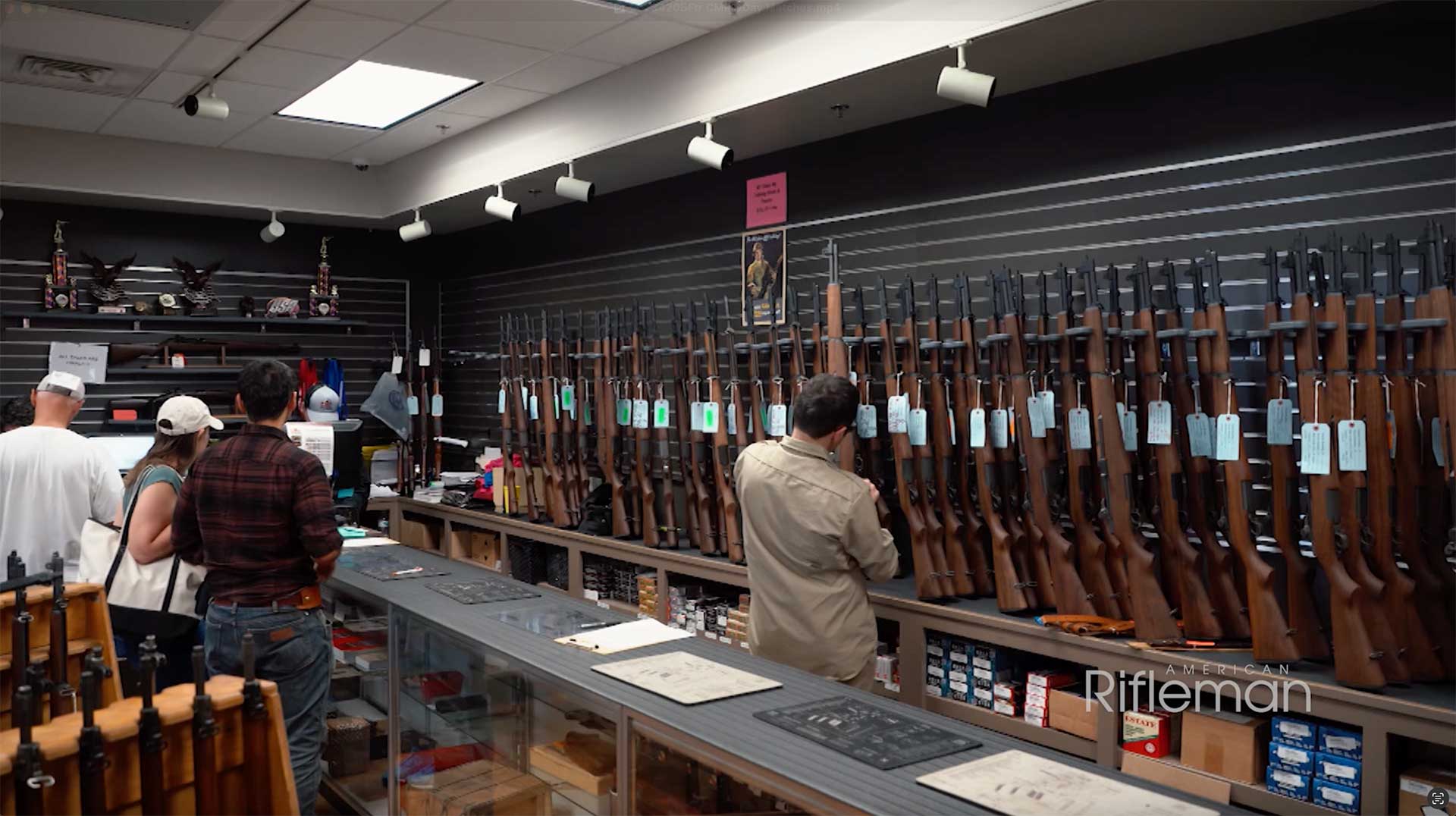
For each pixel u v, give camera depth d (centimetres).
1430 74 287
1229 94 330
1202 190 337
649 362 489
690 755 190
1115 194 361
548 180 563
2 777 138
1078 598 322
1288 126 316
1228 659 279
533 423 590
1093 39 327
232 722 167
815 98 396
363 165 684
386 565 366
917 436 362
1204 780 277
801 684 223
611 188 591
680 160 512
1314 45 311
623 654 248
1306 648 274
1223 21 310
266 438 286
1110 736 299
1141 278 317
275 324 721
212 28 415
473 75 482
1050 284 379
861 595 302
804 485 293
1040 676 326
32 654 227
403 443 704
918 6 340
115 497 396
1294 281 269
